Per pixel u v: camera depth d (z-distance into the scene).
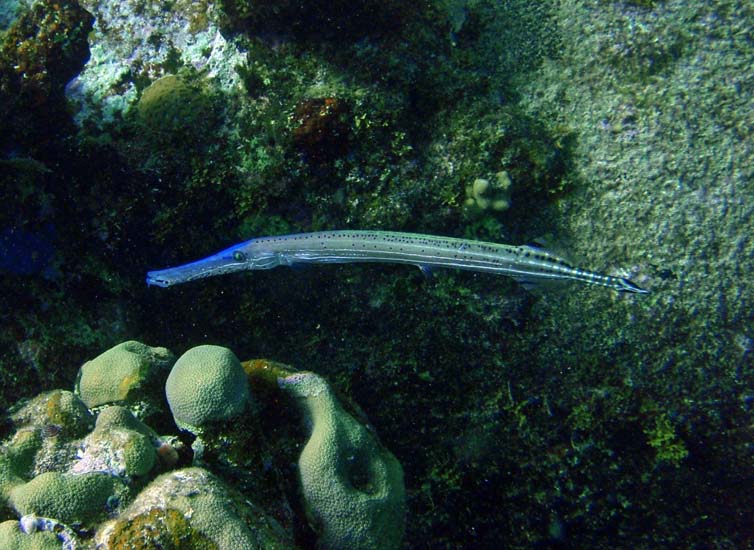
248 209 0.95
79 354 0.99
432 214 0.95
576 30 0.99
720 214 0.92
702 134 0.94
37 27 0.92
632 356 0.95
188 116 0.92
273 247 0.91
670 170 0.93
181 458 0.79
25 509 0.70
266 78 0.93
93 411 0.83
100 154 0.95
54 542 0.68
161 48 0.98
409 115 0.94
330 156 0.92
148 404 0.82
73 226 0.97
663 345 0.94
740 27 0.95
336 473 0.79
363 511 0.79
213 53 0.96
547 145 0.95
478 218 0.95
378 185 0.93
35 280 0.97
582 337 0.96
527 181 0.94
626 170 0.95
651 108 0.95
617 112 0.96
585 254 0.95
